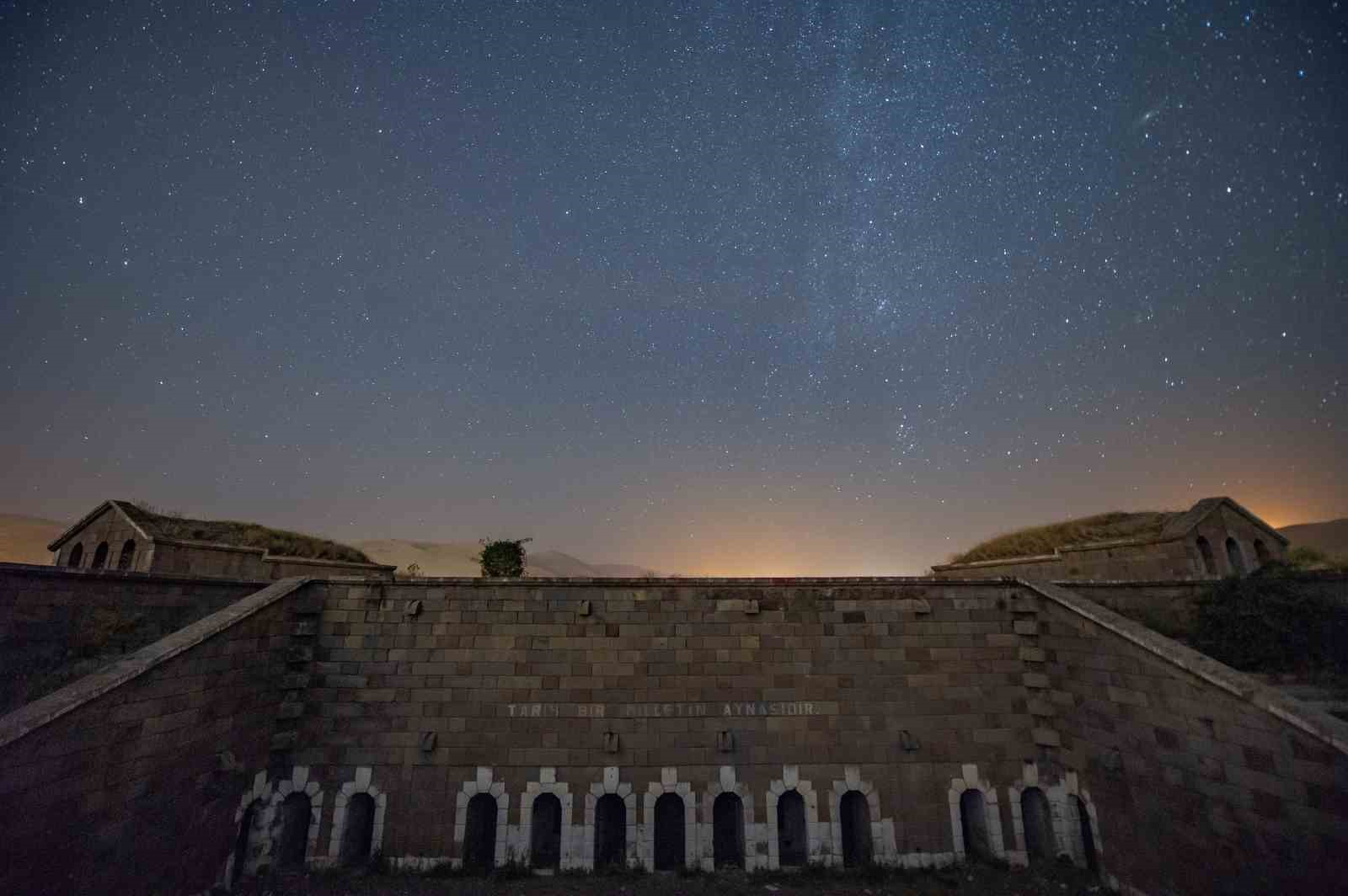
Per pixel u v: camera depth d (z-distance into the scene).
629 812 17.69
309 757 18.02
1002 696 18.98
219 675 15.77
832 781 18.08
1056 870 17.34
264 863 16.97
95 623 14.72
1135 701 15.83
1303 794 11.85
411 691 18.58
